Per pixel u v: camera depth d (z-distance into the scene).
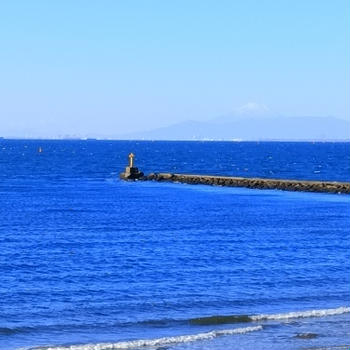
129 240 83.69
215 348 41.12
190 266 66.75
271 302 53.00
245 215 113.69
